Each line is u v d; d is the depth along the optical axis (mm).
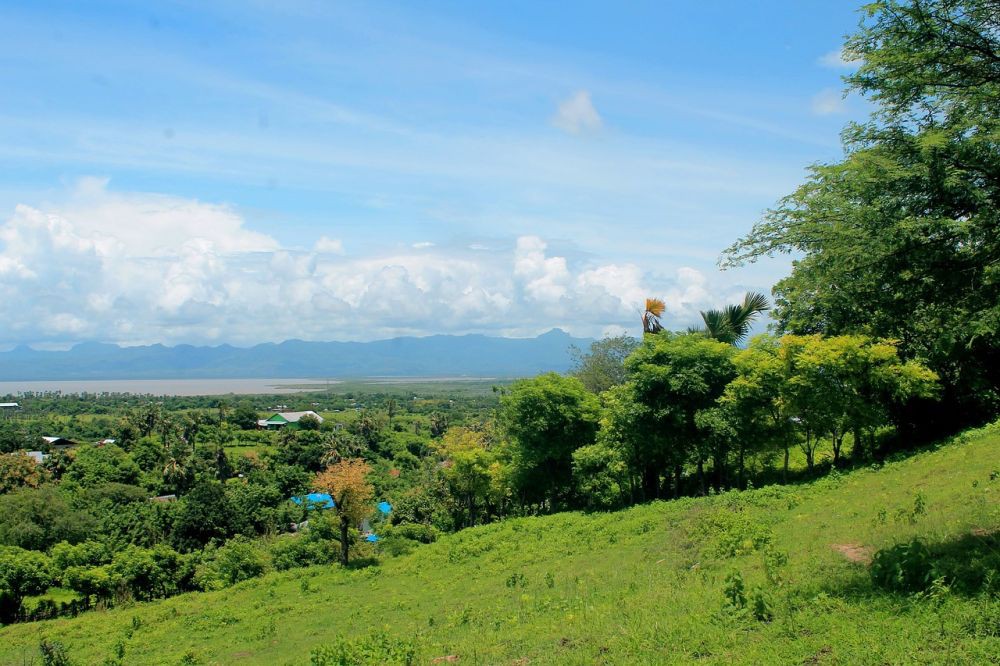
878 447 31188
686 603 11445
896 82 9562
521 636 12016
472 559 28016
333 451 92812
